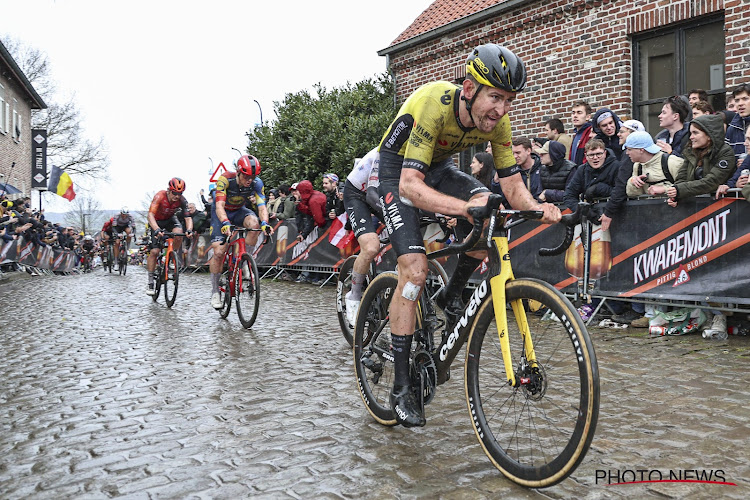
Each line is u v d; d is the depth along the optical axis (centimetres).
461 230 285
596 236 513
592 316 516
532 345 217
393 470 232
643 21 711
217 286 635
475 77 218
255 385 366
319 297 792
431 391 256
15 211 1418
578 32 784
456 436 268
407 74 1070
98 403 335
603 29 754
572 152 611
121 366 424
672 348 417
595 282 516
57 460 253
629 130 522
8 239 1367
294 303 738
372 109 1144
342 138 1094
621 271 497
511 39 875
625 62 737
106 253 1738
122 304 784
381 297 296
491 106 219
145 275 1458
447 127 237
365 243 382
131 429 290
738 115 483
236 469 239
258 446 263
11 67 2014
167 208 795
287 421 297
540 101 842
